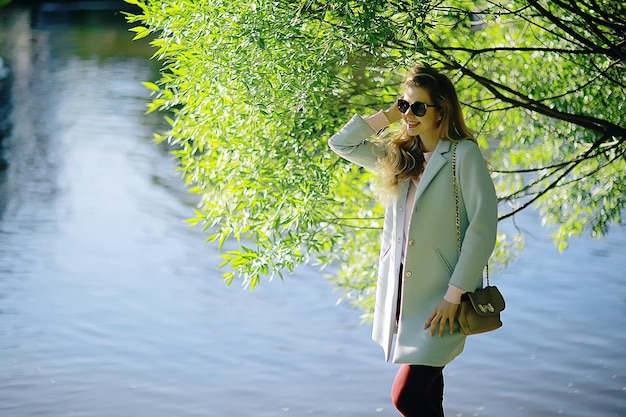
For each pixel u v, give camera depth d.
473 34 7.84
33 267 14.18
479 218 4.16
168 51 6.19
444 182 4.23
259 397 9.73
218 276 13.98
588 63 7.57
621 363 10.57
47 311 12.22
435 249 4.27
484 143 8.28
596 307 12.52
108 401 9.52
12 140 24.53
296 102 5.75
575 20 7.39
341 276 8.63
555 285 13.46
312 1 5.43
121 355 10.73
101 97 31.09
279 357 10.83
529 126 8.20
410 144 4.43
